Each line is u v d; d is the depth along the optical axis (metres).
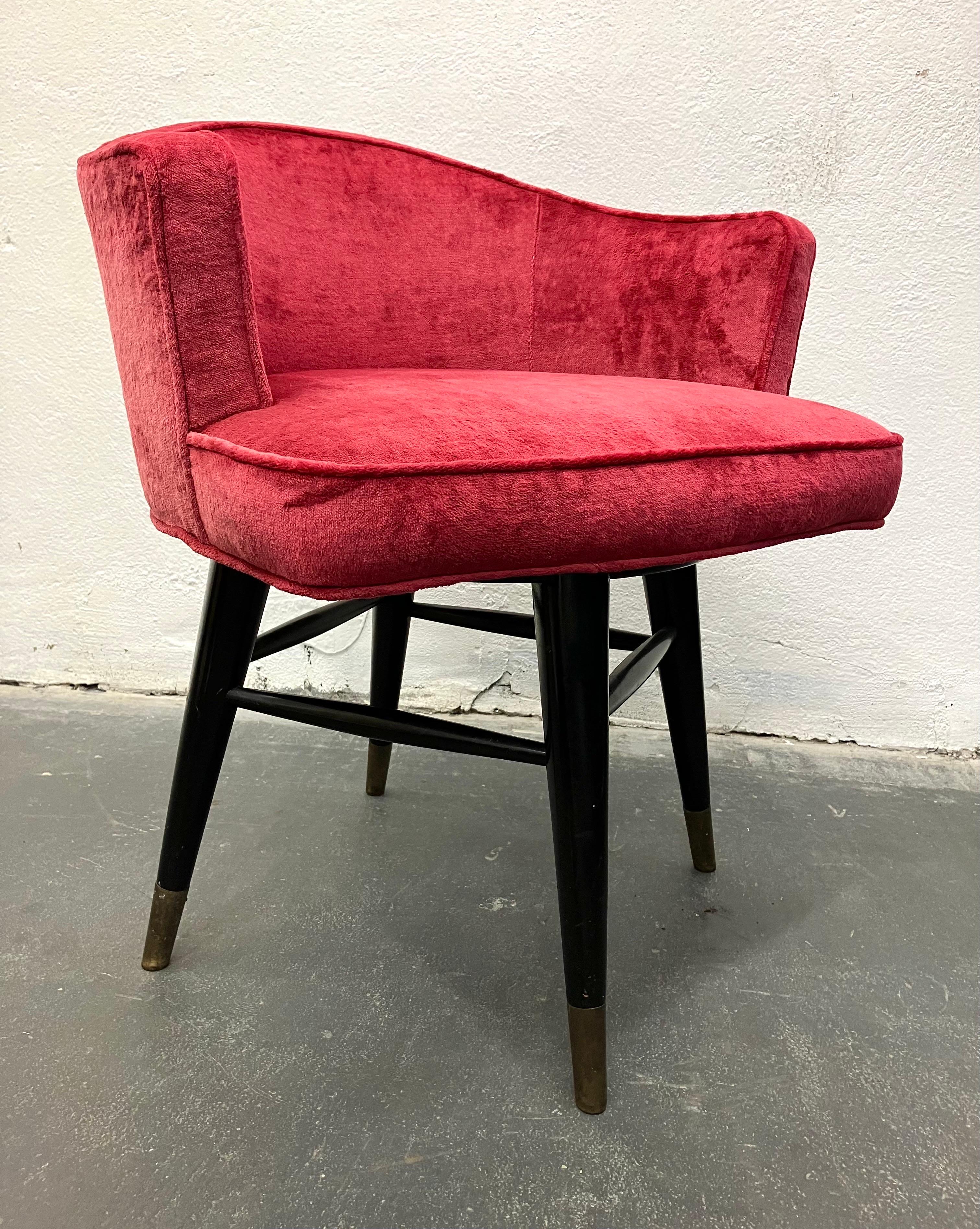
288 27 1.28
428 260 0.97
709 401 0.68
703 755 1.01
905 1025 0.79
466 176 0.97
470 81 1.28
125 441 1.42
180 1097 0.68
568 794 0.65
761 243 0.85
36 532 1.46
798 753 1.42
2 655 1.52
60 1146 0.63
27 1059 0.71
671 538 0.59
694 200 1.30
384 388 0.63
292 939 0.88
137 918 0.91
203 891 0.96
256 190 0.86
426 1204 0.59
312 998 0.80
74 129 1.32
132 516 1.45
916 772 1.36
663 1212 0.59
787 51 1.23
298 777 1.25
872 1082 0.72
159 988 0.80
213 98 1.31
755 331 0.86
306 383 0.67
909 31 1.21
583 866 0.65
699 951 0.90
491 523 0.52
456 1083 0.70
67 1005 0.77
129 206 0.57
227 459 0.55
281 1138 0.64
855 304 1.30
